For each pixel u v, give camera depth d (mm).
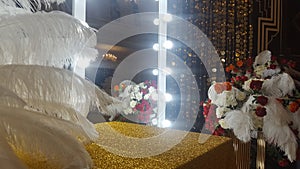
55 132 455
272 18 3012
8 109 449
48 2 773
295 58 3031
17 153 449
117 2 2182
